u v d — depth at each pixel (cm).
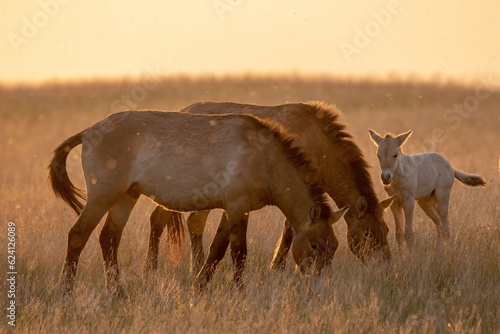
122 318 1791
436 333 1648
